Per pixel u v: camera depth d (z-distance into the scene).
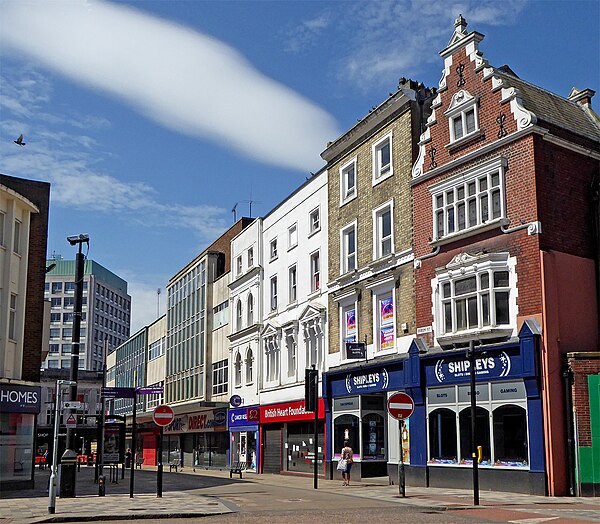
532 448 21.16
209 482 31.66
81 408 21.66
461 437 23.91
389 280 28.45
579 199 23.47
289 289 38.91
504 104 23.78
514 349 21.94
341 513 16.95
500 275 23.14
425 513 16.80
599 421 20.78
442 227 25.83
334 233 33.78
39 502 21.14
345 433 30.66
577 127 24.58
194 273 57.06
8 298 27.58
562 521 14.64
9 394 26.94
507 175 23.36
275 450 39.03
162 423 22.62
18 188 30.05
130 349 79.19
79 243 24.12
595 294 22.97
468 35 25.39
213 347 51.66
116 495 23.91
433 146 26.75
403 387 26.69
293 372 37.81
